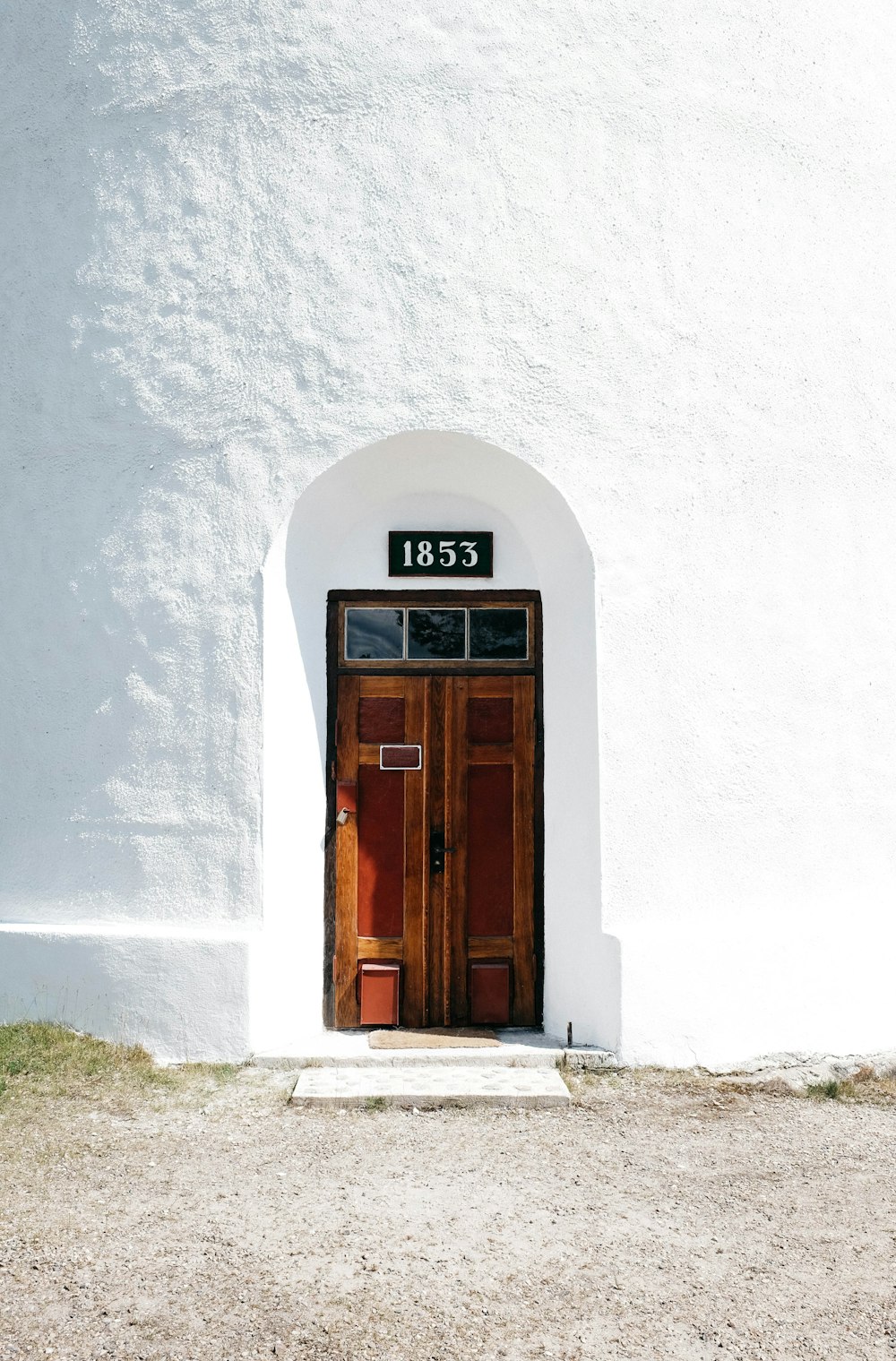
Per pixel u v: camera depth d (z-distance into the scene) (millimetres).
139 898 6117
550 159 6203
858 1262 3920
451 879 6520
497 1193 4434
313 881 6391
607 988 5902
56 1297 3596
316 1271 3781
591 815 6055
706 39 6375
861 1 6703
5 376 6629
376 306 6141
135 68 6457
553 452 6109
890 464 6652
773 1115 5434
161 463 6254
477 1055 5871
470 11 6219
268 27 6281
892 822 6504
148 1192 4395
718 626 6207
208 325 6238
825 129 6582
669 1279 3781
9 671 6484
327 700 6594
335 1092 5391
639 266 6234
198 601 6141
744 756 6199
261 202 6230
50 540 6453
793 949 6121
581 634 6176
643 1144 4988
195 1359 3279
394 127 6195
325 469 6094
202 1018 5855
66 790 6305
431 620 6660
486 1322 3488
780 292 6426
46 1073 5527
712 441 6270
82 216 6516
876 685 6527
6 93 6711
